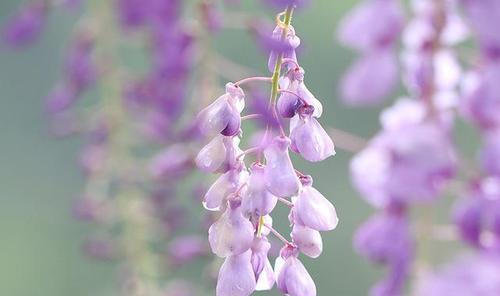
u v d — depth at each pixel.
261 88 1.22
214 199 0.80
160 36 1.30
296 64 0.80
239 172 0.80
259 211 0.79
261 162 0.81
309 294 0.81
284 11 0.80
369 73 1.21
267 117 0.80
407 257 1.21
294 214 0.80
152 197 1.37
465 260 1.18
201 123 0.80
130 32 1.36
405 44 1.24
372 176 1.22
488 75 1.22
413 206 1.22
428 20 1.23
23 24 1.42
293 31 0.80
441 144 1.20
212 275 1.21
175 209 1.38
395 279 1.21
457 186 1.22
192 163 1.29
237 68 1.28
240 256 0.81
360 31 1.21
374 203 1.23
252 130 1.23
